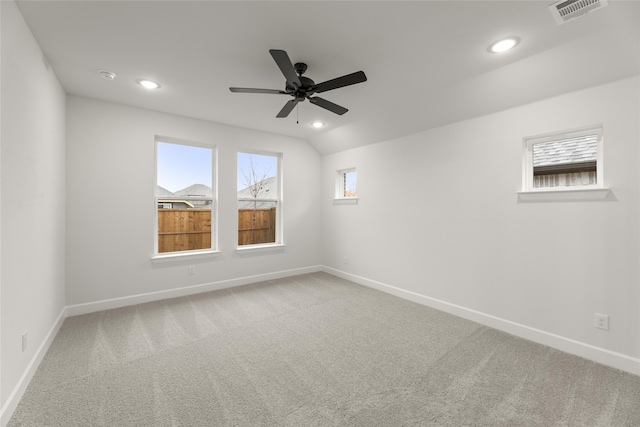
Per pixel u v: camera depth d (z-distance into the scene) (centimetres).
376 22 182
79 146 308
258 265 450
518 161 264
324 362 220
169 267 368
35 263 204
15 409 165
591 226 223
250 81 270
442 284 331
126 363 216
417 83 270
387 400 177
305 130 440
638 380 196
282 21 182
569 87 228
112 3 165
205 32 194
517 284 267
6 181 157
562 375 203
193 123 382
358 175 444
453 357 228
